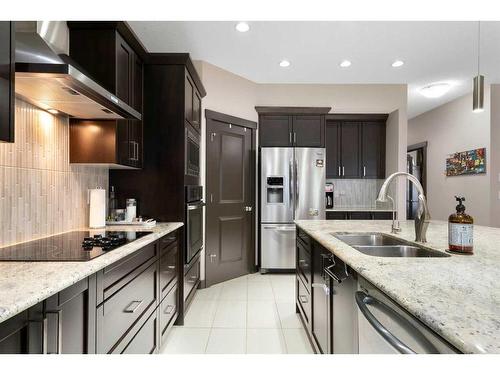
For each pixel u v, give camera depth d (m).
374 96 4.44
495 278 0.91
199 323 2.50
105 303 1.22
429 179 5.70
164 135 2.57
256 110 4.11
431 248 1.39
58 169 1.90
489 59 3.51
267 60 3.51
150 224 2.23
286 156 3.92
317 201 3.96
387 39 3.04
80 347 1.04
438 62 3.60
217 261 3.56
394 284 0.86
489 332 0.57
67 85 1.37
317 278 1.87
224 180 3.68
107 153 2.04
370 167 4.48
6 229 1.46
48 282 0.91
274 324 2.48
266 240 3.90
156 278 1.90
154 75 2.57
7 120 1.06
